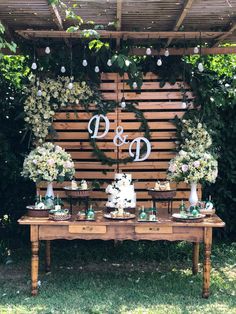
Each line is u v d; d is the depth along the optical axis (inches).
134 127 179.5
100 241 196.5
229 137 197.9
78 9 145.3
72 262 178.7
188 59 197.0
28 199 198.8
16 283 155.2
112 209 153.4
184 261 181.2
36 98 176.9
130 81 177.5
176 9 144.3
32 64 167.3
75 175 180.4
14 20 157.6
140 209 155.6
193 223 139.3
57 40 176.4
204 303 138.4
